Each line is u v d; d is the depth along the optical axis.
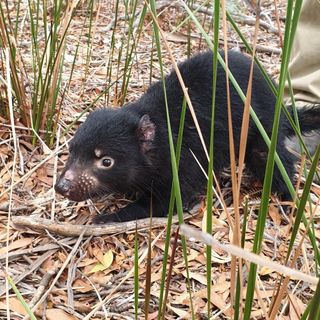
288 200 0.59
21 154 0.61
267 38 1.00
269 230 0.54
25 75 0.71
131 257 0.49
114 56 0.87
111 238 0.51
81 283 0.46
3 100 0.65
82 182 0.51
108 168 0.52
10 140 0.62
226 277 0.47
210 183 0.29
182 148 0.55
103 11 1.02
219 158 0.58
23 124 0.65
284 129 0.60
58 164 0.61
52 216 0.53
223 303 0.44
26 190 0.57
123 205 0.58
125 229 0.51
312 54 0.69
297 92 0.70
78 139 0.52
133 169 0.53
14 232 0.51
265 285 0.46
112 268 0.48
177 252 0.50
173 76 0.59
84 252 0.49
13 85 0.63
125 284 0.46
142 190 0.55
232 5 0.95
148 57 0.88
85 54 0.87
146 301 0.32
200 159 0.57
